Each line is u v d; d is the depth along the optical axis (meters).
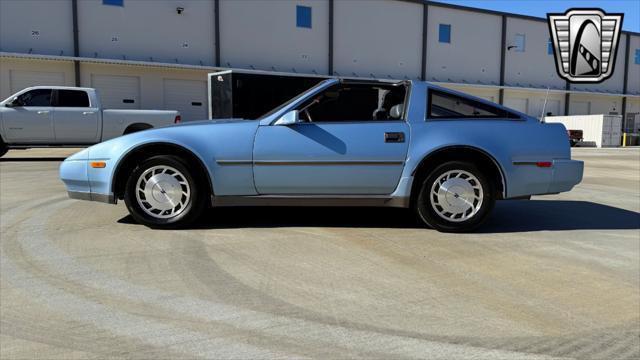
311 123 4.45
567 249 4.14
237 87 12.78
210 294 2.97
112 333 2.44
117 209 5.54
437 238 4.40
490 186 4.52
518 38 35.00
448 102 4.66
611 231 4.86
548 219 5.45
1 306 2.76
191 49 25.11
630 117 40.44
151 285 3.11
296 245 4.07
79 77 22.75
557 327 2.60
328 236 4.39
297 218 5.12
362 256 3.80
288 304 2.84
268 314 2.70
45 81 22.34
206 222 4.88
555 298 3.02
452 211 4.56
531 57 35.66
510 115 4.71
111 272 3.34
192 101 25.38
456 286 3.19
